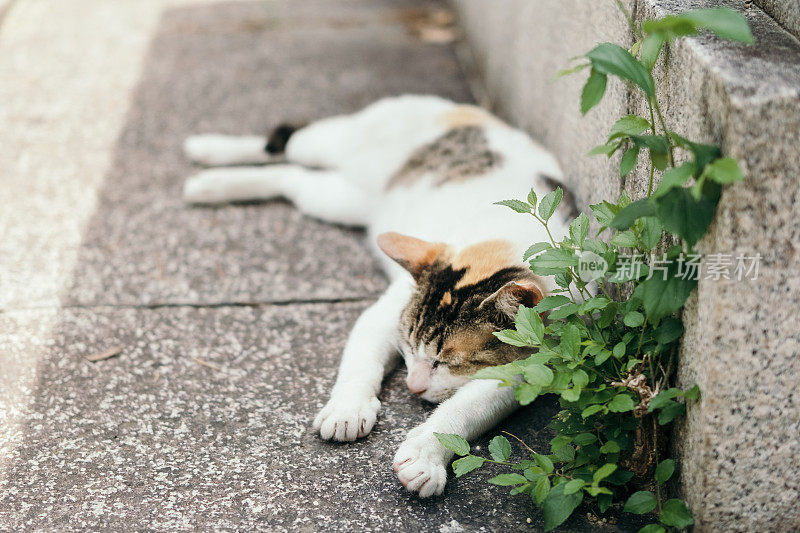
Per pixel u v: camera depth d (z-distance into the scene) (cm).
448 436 102
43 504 104
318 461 107
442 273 112
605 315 103
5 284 125
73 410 111
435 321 110
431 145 131
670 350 101
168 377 115
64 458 107
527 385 98
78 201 139
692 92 98
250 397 113
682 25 96
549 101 131
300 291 126
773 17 103
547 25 130
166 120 155
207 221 136
